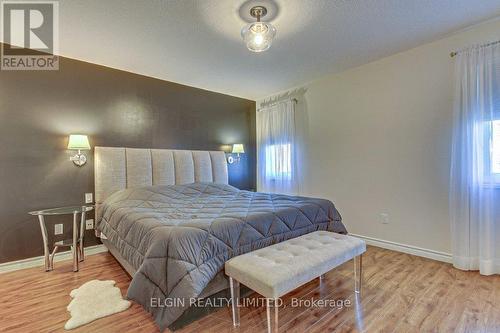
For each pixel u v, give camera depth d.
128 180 3.33
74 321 1.71
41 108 2.85
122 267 2.64
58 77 2.96
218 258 1.73
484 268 2.37
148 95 3.68
